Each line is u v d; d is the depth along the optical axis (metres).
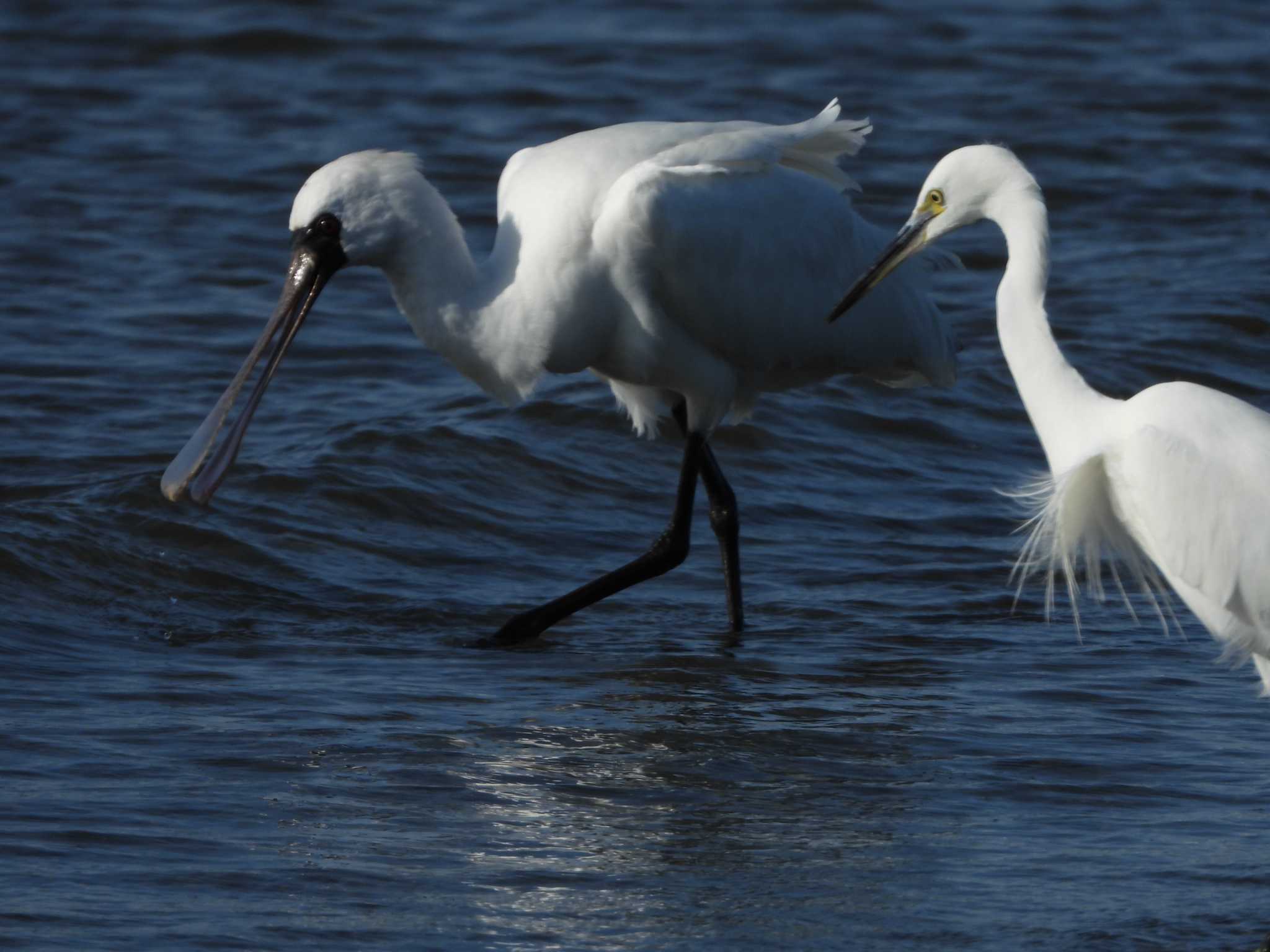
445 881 8.37
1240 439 9.34
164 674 11.25
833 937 7.88
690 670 11.65
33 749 9.75
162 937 7.68
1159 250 22.42
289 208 23.53
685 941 7.82
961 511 15.17
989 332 19.53
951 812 9.30
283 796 9.29
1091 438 9.65
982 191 10.10
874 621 12.77
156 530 13.58
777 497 15.28
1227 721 10.73
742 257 12.46
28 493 14.29
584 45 31.81
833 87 29.53
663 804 9.34
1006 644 12.25
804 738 10.35
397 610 12.88
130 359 17.97
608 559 14.14
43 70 29.59
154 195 23.81
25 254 21.17
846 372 13.63
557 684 11.33
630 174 12.07
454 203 23.95
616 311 12.44
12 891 8.03
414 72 30.20
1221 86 30.16
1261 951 7.70
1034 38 33.09
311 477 14.63
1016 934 7.92
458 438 15.62
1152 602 13.04
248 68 30.38
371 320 19.73
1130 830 9.08
